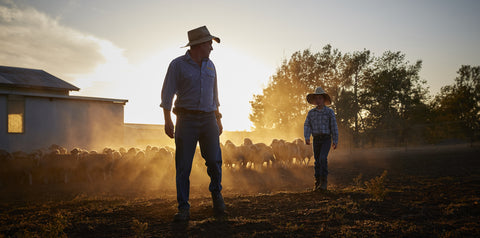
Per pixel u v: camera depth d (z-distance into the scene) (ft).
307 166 41.93
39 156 31.48
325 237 8.92
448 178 22.43
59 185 27.53
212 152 11.76
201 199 16.17
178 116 11.41
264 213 12.00
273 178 28.96
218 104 12.71
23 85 59.67
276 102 112.47
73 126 48.88
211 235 9.07
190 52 11.59
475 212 11.88
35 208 16.05
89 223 10.82
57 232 9.38
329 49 110.01
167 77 11.03
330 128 18.66
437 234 9.21
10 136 43.14
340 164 41.42
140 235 9.11
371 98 122.62
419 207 12.81
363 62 118.83
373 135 90.94
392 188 18.54
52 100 47.01
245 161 37.45
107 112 52.49
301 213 11.86
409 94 124.98
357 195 15.96
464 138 94.43
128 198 18.83
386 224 10.25
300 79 107.86
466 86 122.83
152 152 34.45
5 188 26.05
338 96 99.55
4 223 12.47
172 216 11.61
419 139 100.12
